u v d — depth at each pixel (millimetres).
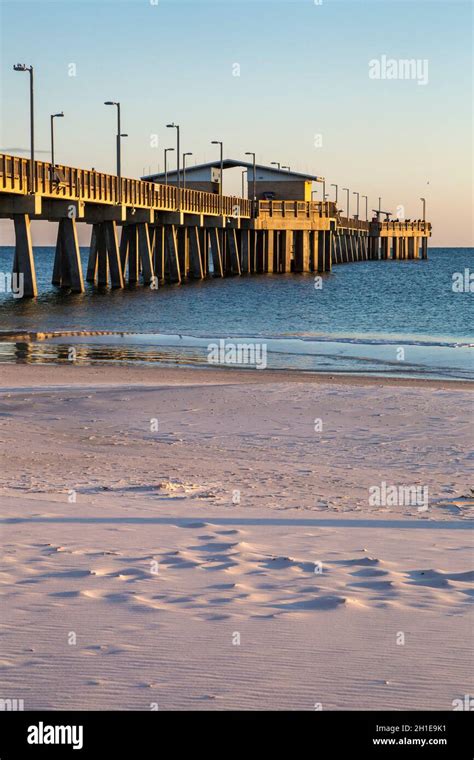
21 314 51406
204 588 7738
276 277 97938
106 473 14227
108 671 5793
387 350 36812
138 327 46312
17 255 64312
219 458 15750
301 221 101938
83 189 62656
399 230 174625
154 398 22344
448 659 6066
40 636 6430
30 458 15531
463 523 10828
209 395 22734
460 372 30000
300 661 6004
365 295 74000
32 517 10523
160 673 5773
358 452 16359
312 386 24109
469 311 60031
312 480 13891
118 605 7199
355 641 6414
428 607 7293
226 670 5836
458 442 17234
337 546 9469
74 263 66125
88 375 27641
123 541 9398
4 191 51625
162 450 16438
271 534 9984
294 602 7387
